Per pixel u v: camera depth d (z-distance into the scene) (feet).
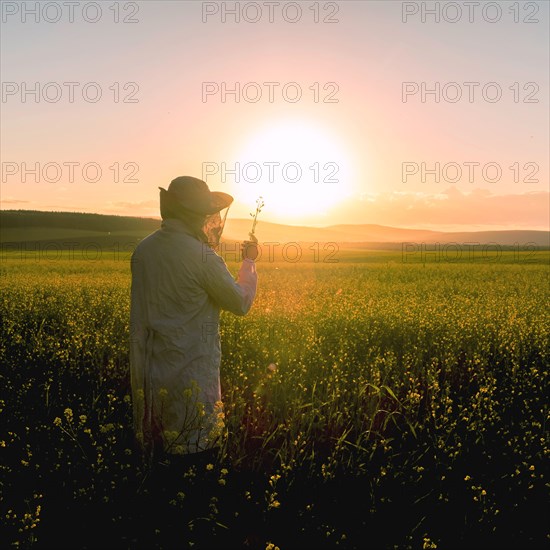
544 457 14.60
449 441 16.01
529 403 19.34
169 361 14.19
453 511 12.84
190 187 14.43
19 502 12.16
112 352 24.06
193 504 12.34
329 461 14.51
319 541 11.78
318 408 16.80
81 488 12.03
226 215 15.17
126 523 11.43
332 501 13.12
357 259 145.59
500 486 13.65
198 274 14.05
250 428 17.28
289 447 15.78
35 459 13.98
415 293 51.98
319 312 31.96
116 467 13.09
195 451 13.99
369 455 15.17
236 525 12.27
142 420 14.25
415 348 24.25
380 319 30.25
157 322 14.21
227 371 21.35
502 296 49.55
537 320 30.91
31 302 37.58
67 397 19.31
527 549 11.62
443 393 18.99
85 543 11.04
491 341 26.96
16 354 24.90
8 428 16.40
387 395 20.16
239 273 15.47
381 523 12.32
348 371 21.24
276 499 13.19
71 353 24.18
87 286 53.88
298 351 23.81
